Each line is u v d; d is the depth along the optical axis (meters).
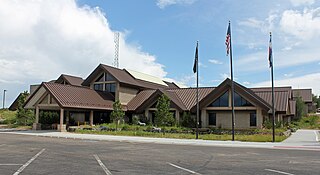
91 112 36.16
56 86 34.31
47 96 34.06
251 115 32.66
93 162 11.96
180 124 34.19
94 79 42.97
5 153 14.55
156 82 51.19
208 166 11.29
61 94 33.44
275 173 10.01
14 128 38.44
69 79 47.31
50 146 18.05
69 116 37.94
